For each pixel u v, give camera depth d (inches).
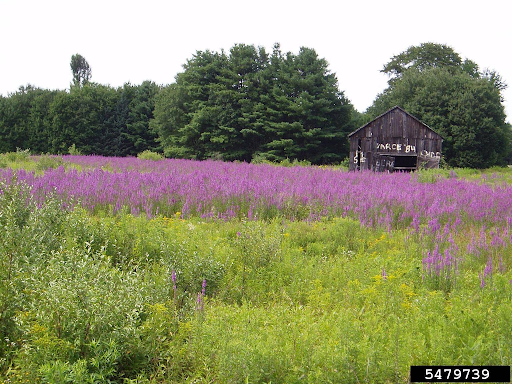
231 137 2272.4
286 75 2271.2
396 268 331.3
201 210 537.6
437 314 236.8
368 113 2903.5
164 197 551.8
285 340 203.5
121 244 335.3
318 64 2319.1
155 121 2596.0
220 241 383.6
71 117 2812.5
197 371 190.9
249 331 214.4
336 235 426.3
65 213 342.0
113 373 187.2
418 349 196.4
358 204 539.2
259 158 1766.7
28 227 243.6
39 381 172.6
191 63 2500.0
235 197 557.3
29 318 192.9
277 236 386.0
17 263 221.5
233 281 303.0
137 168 1097.4
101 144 2847.0
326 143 2336.4
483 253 362.9
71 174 689.6
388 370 185.3
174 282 248.8
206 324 214.5
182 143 2394.2
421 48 2876.5
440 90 2241.6
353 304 268.4
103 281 211.5
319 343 208.1
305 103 2178.9
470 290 285.9
